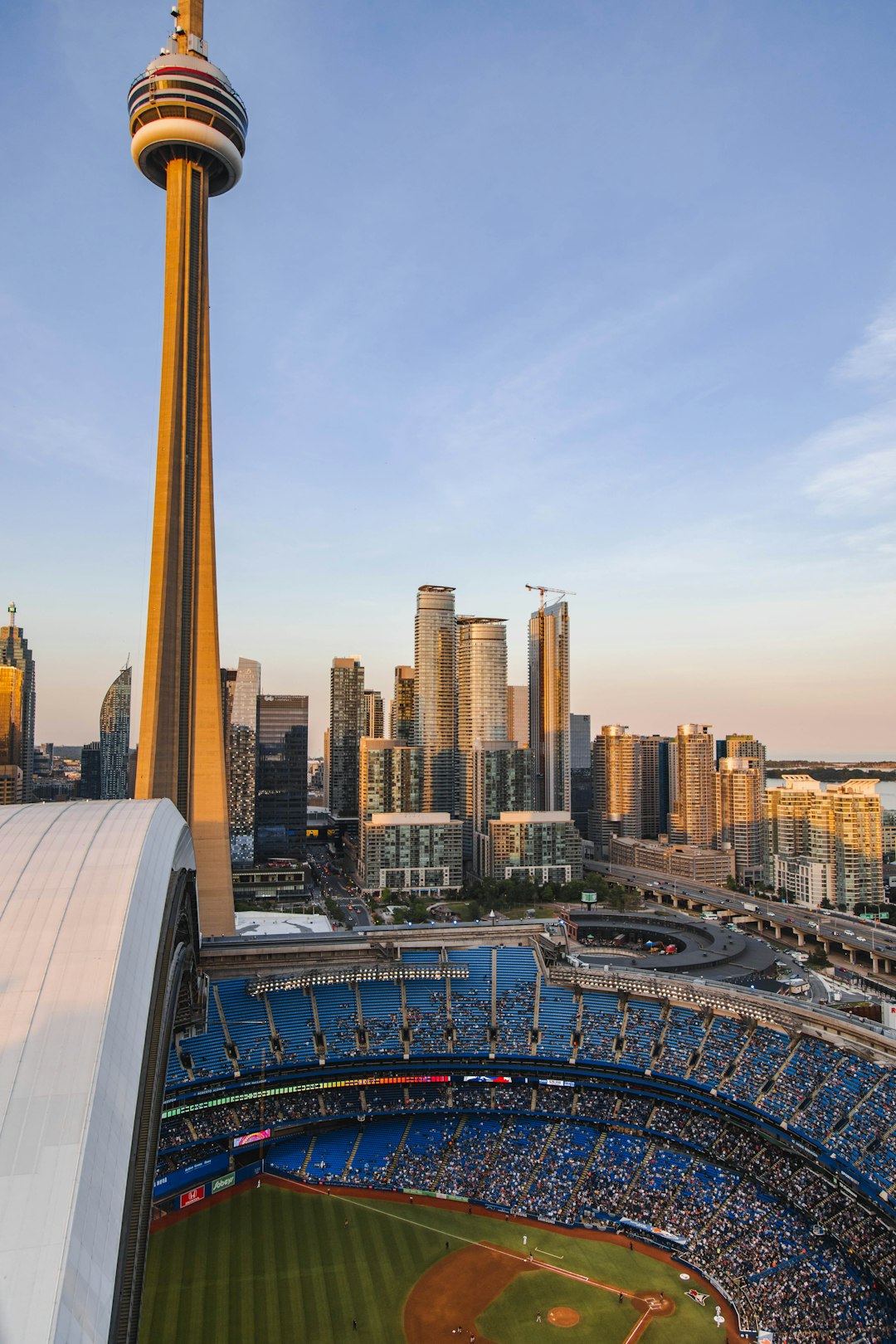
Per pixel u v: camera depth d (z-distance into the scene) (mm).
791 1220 107062
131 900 62375
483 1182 121375
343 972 144500
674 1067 131125
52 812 75938
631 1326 93250
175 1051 128875
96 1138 48531
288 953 147000
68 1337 41125
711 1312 96000
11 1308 41000
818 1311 93125
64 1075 50219
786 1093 119812
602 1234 111250
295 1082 131250
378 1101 135000
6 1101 48625
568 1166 123312
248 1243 108312
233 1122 125875
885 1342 87188
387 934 153750
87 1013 53594
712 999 136250
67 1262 42969
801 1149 113188
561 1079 136125
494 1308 95875
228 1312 94750
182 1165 117812
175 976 80312
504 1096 136500
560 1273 102750
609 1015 143000
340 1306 96000
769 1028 131875
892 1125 107500
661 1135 126500
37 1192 45094
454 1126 133500
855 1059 120062
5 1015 52750
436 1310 95438
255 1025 136500
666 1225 110688
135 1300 54188
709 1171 118375
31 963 56219
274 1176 123750
